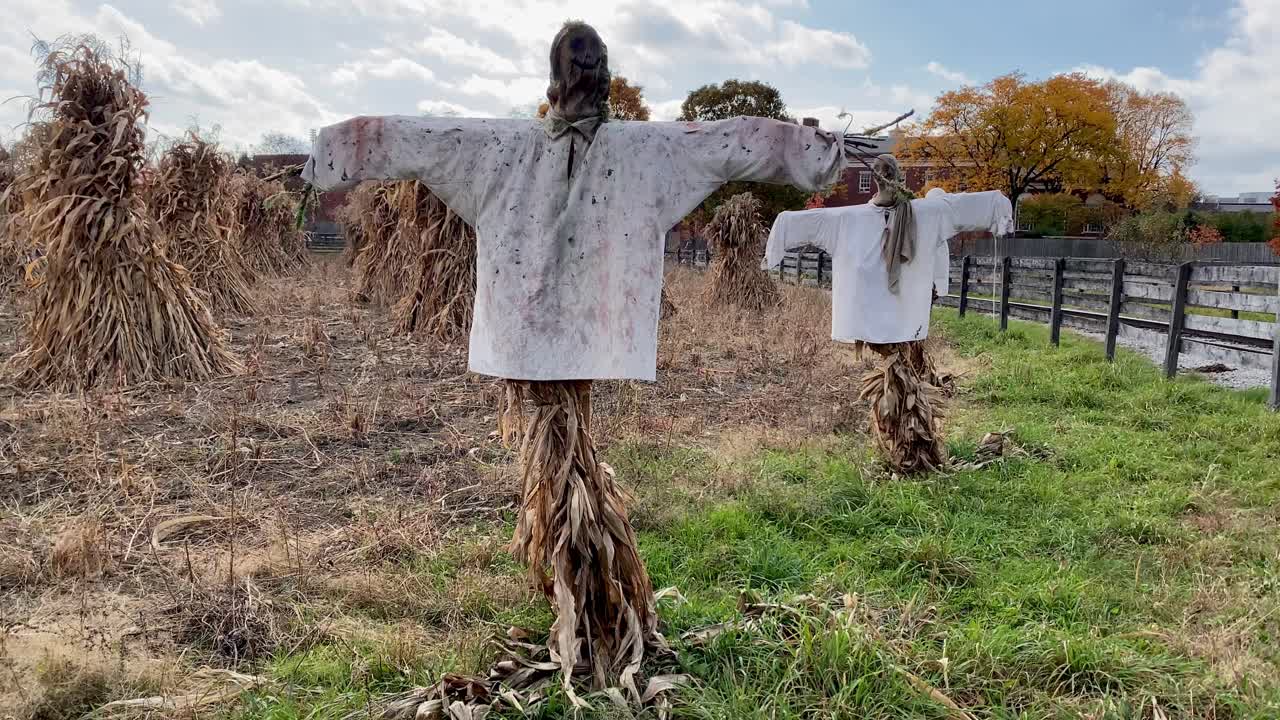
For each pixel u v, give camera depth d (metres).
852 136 3.29
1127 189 41.97
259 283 16.19
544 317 2.68
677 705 2.79
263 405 6.93
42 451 5.45
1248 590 3.63
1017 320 15.10
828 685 2.83
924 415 5.48
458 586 3.70
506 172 2.64
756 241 15.65
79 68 7.30
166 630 3.33
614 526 3.04
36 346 7.49
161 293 7.75
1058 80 40.78
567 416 2.89
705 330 12.48
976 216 5.24
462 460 5.64
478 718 2.64
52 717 2.75
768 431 6.69
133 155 7.56
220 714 2.78
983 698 2.91
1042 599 3.63
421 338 10.35
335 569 3.92
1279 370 7.31
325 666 3.04
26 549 3.98
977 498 4.96
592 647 2.97
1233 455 5.83
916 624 3.39
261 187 17.89
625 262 2.68
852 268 5.29
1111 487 5.24
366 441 6.06
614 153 2.63
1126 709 2.73
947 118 41.88
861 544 4.33
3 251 11.36
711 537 4.34
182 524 4.36
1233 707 2.76
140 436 5.90
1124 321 10.41
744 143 2.61
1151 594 3.68
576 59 2.57
